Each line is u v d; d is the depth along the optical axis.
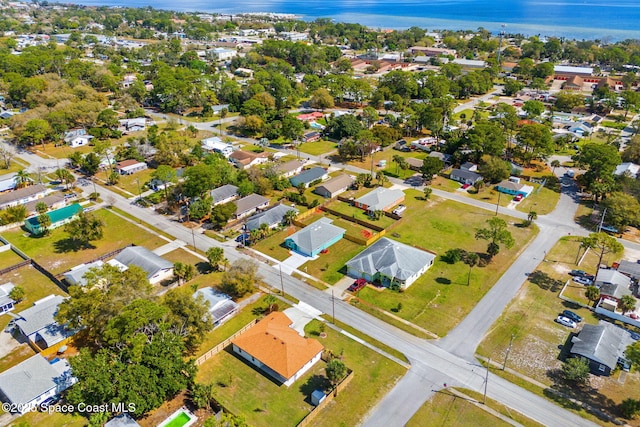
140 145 155.38
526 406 62.84
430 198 128.62
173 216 118.38
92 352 71.25
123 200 127.31
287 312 81.12
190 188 113.75
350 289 88.19
